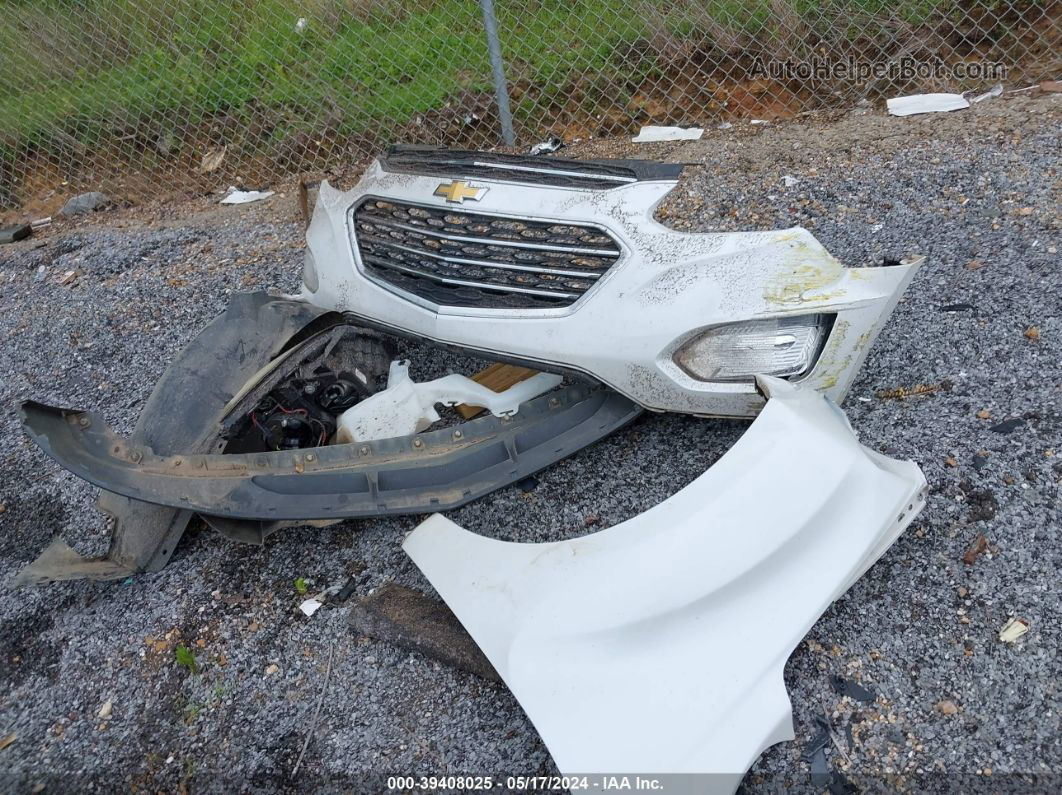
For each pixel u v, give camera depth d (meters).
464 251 2.55
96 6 6.66
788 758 1.85
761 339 2.34
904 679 1.95
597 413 2.63
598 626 1.91
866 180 4.09
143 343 4.13
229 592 2.55
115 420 3.54
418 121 5.95
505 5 5.99
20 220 6.50
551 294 2.45
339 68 6.26
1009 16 5.09
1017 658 1.93
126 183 6.50
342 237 2.80
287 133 6.26
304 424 2.78
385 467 2.55
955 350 2.89
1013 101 4.55
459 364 3.32
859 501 2.02
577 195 2.42
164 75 6.62
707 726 1.75
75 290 4.87
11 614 2.67
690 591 1.91
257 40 6.41
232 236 5.16
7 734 2.27
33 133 6.87
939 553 2.20
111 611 2.58
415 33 6.15
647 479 2.63
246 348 2.75
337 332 2.80
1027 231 3.42
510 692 2.09
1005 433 2.50
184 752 2.13
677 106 5.49
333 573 2.54
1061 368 2.69
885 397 2.76
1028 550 2.15
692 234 2.34
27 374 4.12
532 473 2.57
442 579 2.21
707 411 2.47
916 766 1.79
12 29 6.81
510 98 5.83
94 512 3.07
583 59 5.77
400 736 2.06
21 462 3.47
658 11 5.59
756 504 2.00
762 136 4.94
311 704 2.18
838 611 2.12
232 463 2.48
